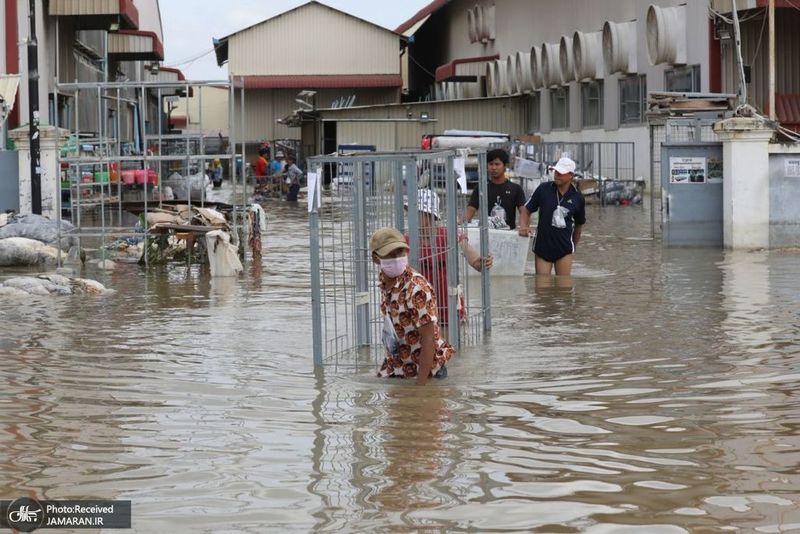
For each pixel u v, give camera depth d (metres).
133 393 9.20
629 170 43.28
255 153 76.69
